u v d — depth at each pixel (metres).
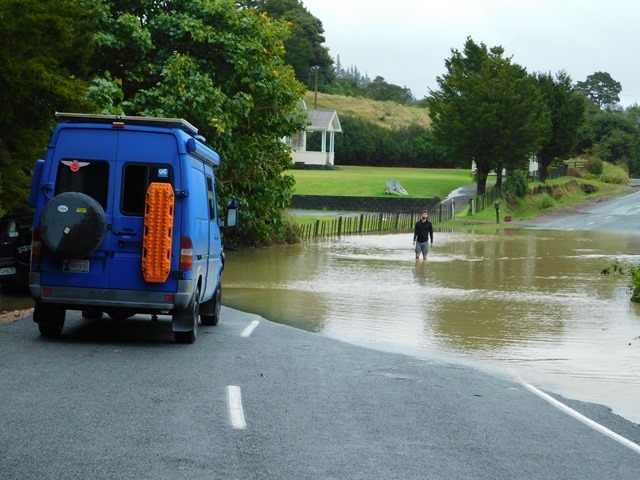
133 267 13.32
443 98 83.56
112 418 8.63
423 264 33.81
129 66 32.34
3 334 14.45
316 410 9.52
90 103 19.08
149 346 13.75
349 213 72.69
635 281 23.64
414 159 124.44
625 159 136.50
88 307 13.66
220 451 7.58
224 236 38.69
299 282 26.75
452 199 82.50
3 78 17.58
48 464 6.98
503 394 11.27
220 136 33.03
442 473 7.24
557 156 96.56
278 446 7.86
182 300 13.39
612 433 9.30
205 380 10.93
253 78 33.59
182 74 31.02
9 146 19.30
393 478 7.01
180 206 13.38
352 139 120.94
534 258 37.09
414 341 16.31
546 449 8.34
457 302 22.47
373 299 22.84
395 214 68.69
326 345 15.03
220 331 16.20
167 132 13.40
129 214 13.34
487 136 78.94
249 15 34.06
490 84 78.94
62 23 18.80
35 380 10.41
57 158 13.38
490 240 49.25
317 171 102.19
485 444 8.38
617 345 16.28
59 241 13.04
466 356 14.80
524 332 17.70
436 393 11.01
